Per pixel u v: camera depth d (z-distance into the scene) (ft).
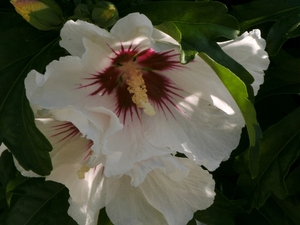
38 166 0.89
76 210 0.96
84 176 0.94
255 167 0.88
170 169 0.89
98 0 0.94
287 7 1.02
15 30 0.94
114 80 0.95
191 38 0.85
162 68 0.95
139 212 0.98
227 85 0.83
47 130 0.94
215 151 0.94
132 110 0.95
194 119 0.95
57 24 0.91
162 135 0.94
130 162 0.88
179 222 0.96
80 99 0.87
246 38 0.88
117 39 0.84
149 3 0.92
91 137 0.83
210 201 0.97
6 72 0.92
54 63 0.81
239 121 0.94
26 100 0.89
